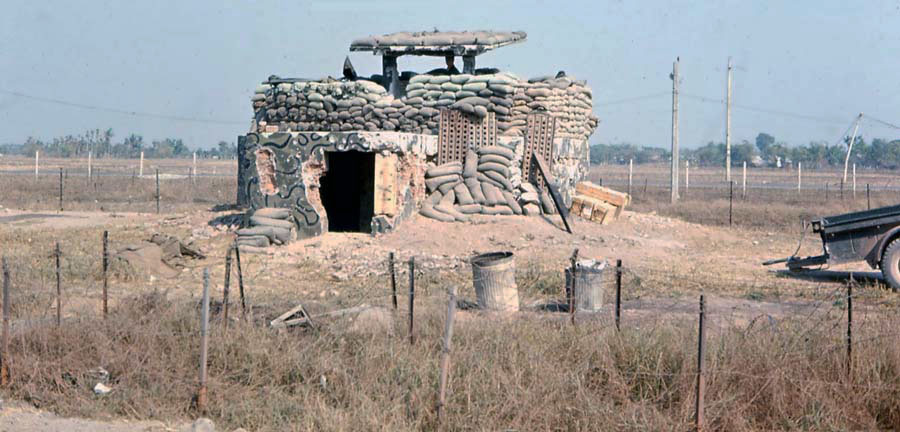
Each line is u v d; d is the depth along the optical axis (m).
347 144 20.80
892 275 16.30
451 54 25.19
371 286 15.60
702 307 9.05
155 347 10.70
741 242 24.27
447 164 23.08
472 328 11.17
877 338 10.23
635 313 13.23
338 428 8.83
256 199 21.27
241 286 12.66
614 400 9.73
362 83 23.86
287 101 24.42
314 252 19.50
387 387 9.77
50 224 25.72
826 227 17.12
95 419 9.42
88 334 10.87
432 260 18.14
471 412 9.21
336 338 11.10
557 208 23.42
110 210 32.84
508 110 23.64
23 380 10.23
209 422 9.00
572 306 12.09
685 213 33.53
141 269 16.86
